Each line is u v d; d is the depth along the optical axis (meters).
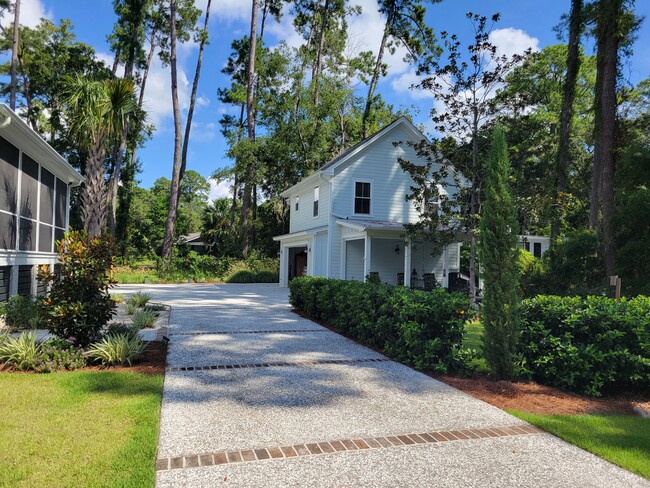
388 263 18.08
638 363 5.00
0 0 25.38
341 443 3.58
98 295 6.27
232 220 35.91
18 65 30.97
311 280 11.02
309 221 20.59
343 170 17.50
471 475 3.07
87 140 12.02
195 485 2.83
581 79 25.55
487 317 5.67
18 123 8.16
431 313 6.14
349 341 7.93
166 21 31.14
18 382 4.93
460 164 11.51
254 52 29.47
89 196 11.80
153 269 27.06
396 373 5.84
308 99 30.03
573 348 5.24
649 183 11.56
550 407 4.66
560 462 3.31
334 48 33.19
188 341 7.65
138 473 2.90
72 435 3.49
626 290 10.77
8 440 3.35
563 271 12.27
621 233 11.82
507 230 5.68
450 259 18.91
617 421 4.20
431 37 30.17
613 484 2.98
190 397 4.66
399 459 3.30
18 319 8.38
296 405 4.48
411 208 18.14
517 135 11.54
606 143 12.60
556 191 14.42
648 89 17.27
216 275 27.17
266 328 9.19
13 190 9.51
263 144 29.77
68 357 5.70
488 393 5.07
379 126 33.44
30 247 10.80
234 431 3.77
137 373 5.48
